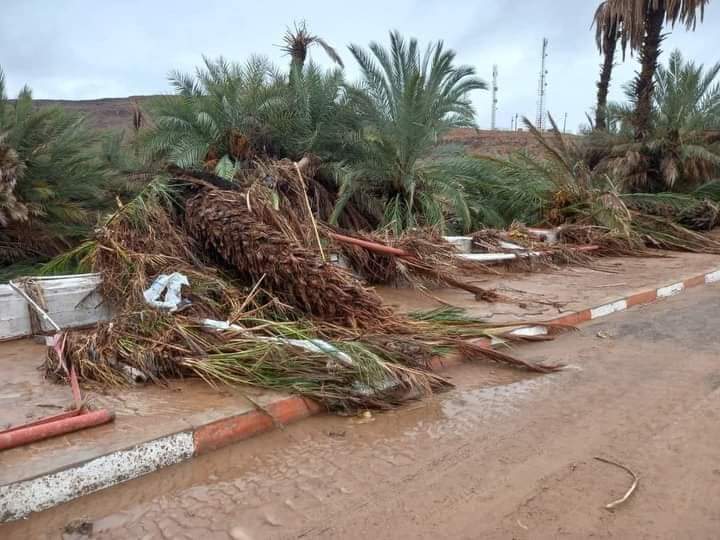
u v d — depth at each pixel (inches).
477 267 382.0
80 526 117.8
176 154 426.9
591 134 716.7
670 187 674.2
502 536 115.5
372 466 143.3
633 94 698.8
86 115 406.6
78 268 278.8
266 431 161.0
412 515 122.7
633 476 137.4
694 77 654.5
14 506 119.8
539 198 584.1
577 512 123.3
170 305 205.2
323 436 159.6
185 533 116.3
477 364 219.8
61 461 128.3
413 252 330.3
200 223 261.9
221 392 172.2
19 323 224.2
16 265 330.0
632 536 115.2
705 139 668.7
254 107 457.7
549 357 229.0
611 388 194.7
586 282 364.8
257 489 132.6
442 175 485.7
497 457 147.4
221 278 251.9
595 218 538.6
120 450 134.7
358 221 469.4
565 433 160.9
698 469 140.3
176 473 139.4
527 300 307.0
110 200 393.7
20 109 339.9
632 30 711.1
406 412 175.8
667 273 400.8
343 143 476.7
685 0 661.3
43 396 167.8
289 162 343.3
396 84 467.8
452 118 489.7
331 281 225.6
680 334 259.3
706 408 176.4
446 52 466.3
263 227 244.7
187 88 470.0
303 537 115.4
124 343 186.9
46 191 326.3
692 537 114.9
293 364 179.2
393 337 205.3
